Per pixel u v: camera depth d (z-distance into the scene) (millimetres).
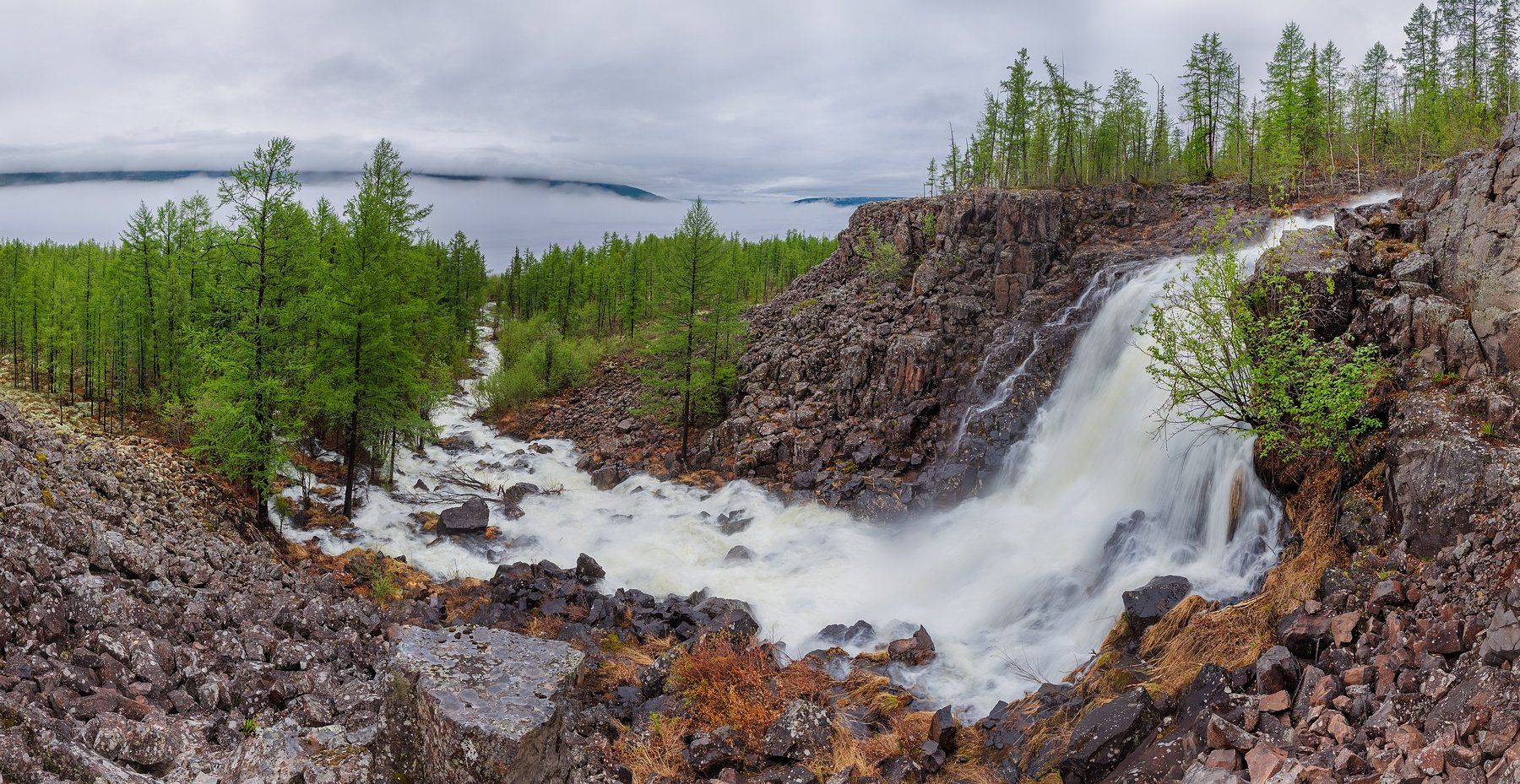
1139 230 33531
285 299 22672
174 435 29641
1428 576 10352
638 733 11367
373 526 25203
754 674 13164
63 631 9156
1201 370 15328
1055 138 42281
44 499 12398
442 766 6832
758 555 22766
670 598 19359
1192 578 14930
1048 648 15234
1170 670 11828
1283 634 11094
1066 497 21875
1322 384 13516
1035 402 26453
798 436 29469
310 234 23172
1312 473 14383
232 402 21641
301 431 26328
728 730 11070
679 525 25484
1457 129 35969
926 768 11203
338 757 8219
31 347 43781
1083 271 30781
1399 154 38531
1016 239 31812
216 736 8508
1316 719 8750
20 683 7848
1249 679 10375
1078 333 27578
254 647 10602
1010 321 30109
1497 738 6730
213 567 14898
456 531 25078
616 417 39375
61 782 6684
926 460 27141
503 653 7832
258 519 22047
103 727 7469
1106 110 46906
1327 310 15555
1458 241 14117
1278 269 15930
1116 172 40562
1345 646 10188
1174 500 18062
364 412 25484
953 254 32656
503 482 31750
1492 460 10719
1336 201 32750
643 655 15461
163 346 35844
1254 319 15570
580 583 20312
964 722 12867
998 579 18531
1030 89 42438
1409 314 14125
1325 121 42656
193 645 10141
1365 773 7418
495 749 6527
